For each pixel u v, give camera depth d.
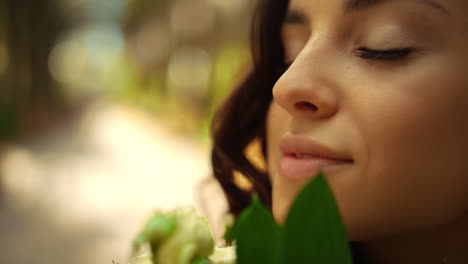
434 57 0.32
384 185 0.32
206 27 9.82
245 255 0.27
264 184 0.47
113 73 25.22
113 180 4.42
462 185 0.32
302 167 0.33
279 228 0.27
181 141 7.95
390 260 0.37
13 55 8.77
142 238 0.26
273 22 0.42
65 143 6.92
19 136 6.45
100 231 2.76
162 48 13.03
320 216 0.26
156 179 4.48
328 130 0.33
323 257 0.26
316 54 0.33
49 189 3.90
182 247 0.26
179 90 11.53
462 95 0.32
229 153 0.48
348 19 0.33
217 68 6.69
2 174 4.12
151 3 13.62
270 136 0.39
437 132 0.32
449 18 0.32
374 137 0.32
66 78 22.45
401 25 0.32
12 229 2.78
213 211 0.58
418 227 0.33
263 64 0.44
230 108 0.48
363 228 0.33
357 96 0.32
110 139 7.92
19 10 9.00
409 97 0.32
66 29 13.60
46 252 2.39
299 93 0.33
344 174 0.32
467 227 0.35
